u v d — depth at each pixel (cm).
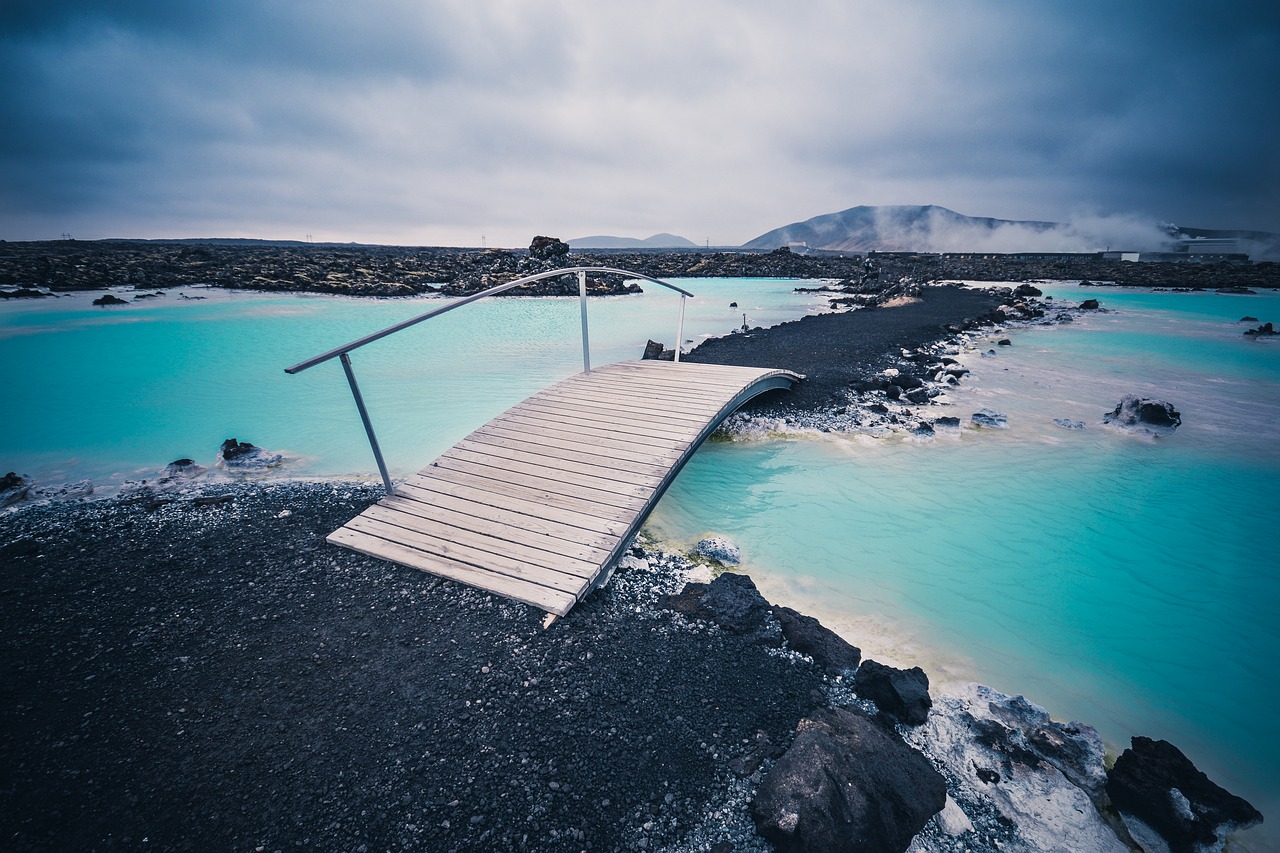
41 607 478
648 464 652
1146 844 305
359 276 4062
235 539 595
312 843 283
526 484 624
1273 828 328
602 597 501
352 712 363
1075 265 6062
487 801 305
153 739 343
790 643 452
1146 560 626
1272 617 534
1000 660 471
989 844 297
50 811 297
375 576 514
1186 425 1062
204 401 1246
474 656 415
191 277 3925
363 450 935
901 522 704
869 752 309
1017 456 912
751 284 4809
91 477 823
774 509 736
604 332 2227
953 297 3272
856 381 1278
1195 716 421
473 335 2156
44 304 2881
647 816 300
